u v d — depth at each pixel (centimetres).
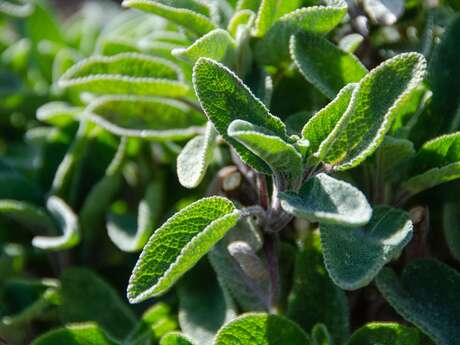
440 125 46
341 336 44
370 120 40
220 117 40
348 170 46
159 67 48
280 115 48
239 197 46
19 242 54
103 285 50
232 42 43
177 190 53
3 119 62
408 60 40
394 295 42
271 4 44
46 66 63
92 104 49
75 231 48
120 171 52
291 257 46
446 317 42
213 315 46
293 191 39
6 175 54
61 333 46
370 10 46
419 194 47
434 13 49
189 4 46
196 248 38
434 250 48
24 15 64
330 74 44
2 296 52
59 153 55
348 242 39
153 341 48
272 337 42
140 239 48
